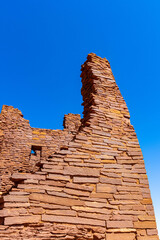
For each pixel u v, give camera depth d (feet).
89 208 15.03
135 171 18.75
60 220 13.65
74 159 16.98
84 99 25.93
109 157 18.60
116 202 16.17
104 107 22.13
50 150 37.76
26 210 13.07
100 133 19.83
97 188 16.24
